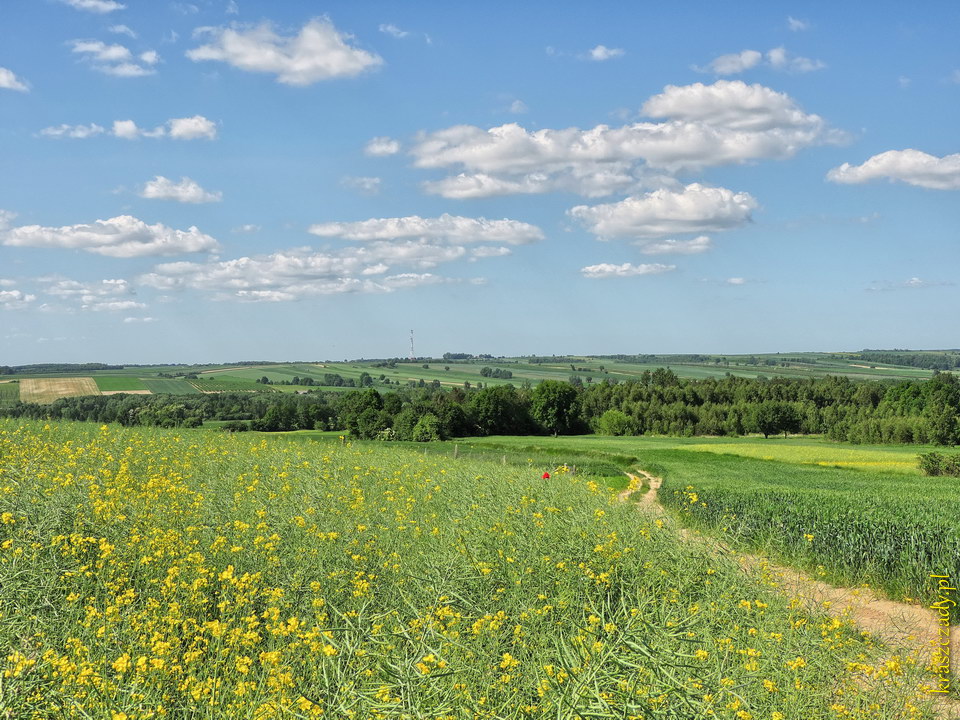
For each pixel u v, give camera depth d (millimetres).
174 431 25047
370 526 9977
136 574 7773
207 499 11336
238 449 19891
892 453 63406
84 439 20172
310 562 8133
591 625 5152
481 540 8898
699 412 109938
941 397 94062
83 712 4422
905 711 5656
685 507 20406
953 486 32750
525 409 103812
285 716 4484
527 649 5621
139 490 12117
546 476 19312
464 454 50062
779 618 6840
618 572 7957
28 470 12359
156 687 5133
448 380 167750
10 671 4609
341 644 5031
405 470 18078
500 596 7207
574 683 4168
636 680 4172
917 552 14703
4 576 6648
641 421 109938
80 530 8812
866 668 6082
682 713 4051
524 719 4180
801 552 11258
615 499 13922
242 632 6133
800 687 5410
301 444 23438
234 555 8328
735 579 7824
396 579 7895
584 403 120500
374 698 4273
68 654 5543
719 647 5613
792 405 106062
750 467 46531
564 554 8438
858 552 15461
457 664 4840
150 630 5949
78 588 7141
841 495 24688
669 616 5398
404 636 5102
